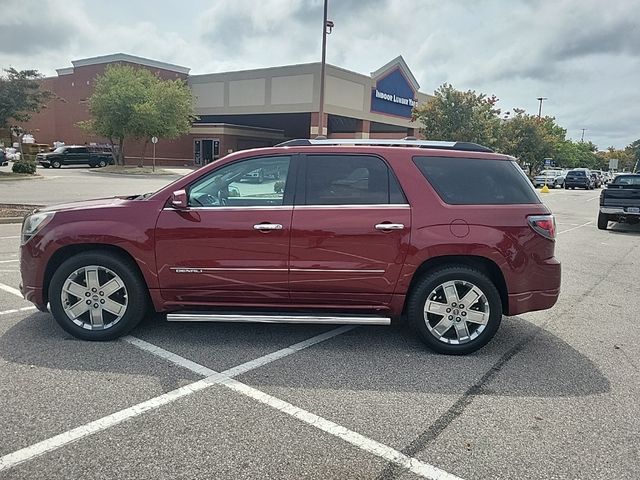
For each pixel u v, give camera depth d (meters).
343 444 3.27
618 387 4.21
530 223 4.77
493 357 4.83
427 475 2.97
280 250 4.70
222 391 3.97
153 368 4.35
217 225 4.70
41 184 24.80
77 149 41.47
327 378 4.26
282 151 4.89
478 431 3.47
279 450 3.18
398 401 3.88
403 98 51.50
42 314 5.67
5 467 2.94
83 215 4.83
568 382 4.30
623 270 9.31
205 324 5.54
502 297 4.95
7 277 7.24
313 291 4.79
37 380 4.05
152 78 41.12
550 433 3.46
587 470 3.04
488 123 32.62
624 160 121.12
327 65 42.31
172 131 40.03
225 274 4.75
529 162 45.78
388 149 4.89
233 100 48.41
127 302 4.87
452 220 4.71
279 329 5.46
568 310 6.57
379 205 4.75
